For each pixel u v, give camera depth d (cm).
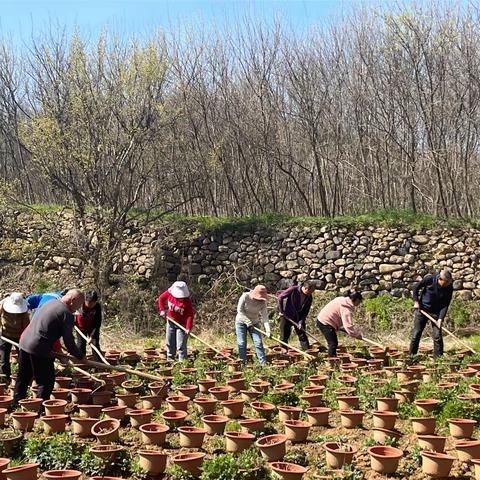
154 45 1783
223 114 2136
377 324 1634
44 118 1648
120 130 1767
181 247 1867
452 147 1947
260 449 608
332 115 2083
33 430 724
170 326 1231
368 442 663
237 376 1012
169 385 963
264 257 1817
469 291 1694
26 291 1825
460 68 1905
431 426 694
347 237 1780
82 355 813
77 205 1809
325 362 1148
